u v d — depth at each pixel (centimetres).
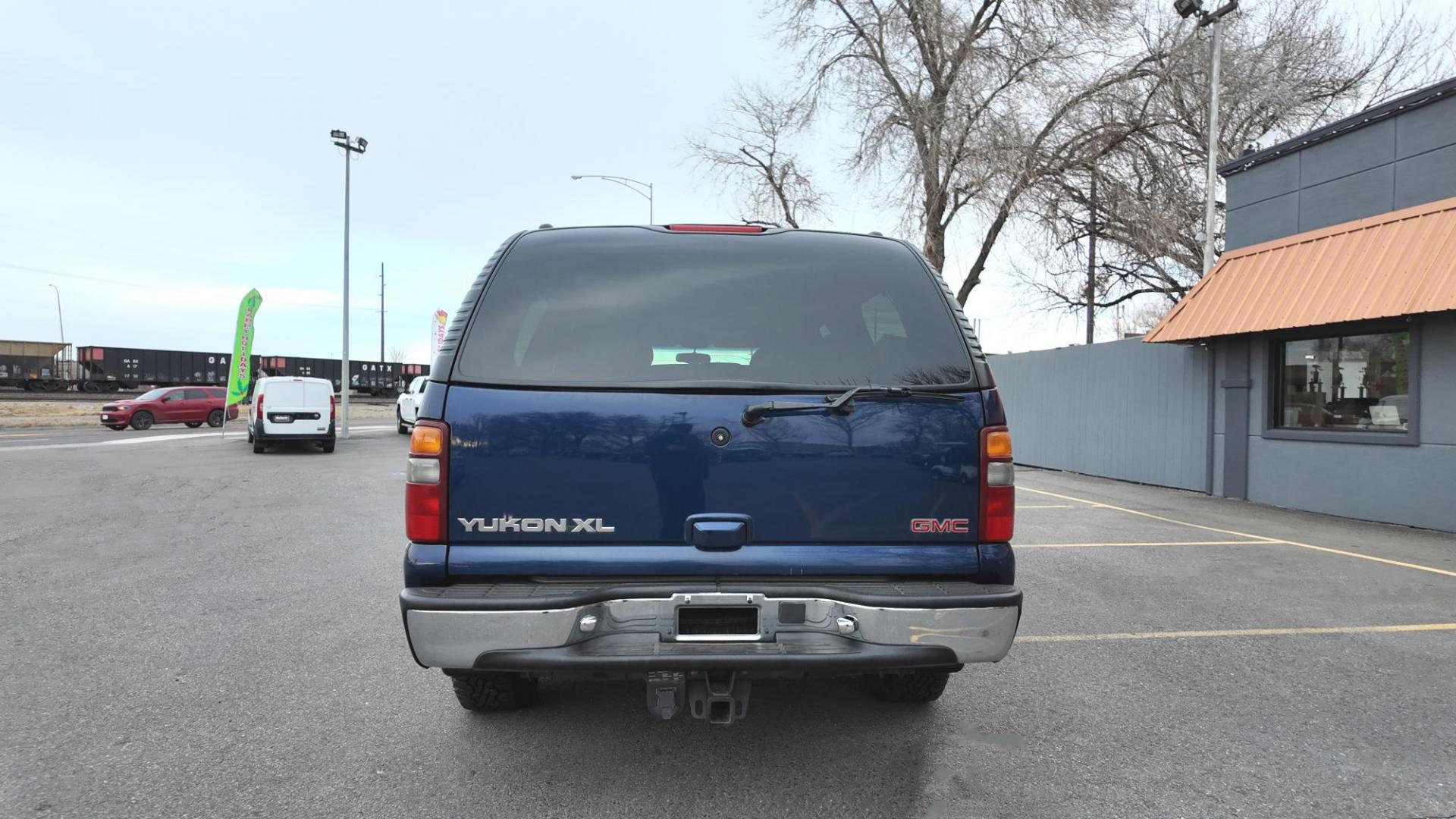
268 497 1167
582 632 271
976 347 305
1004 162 2320
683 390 288
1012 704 396
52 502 1107
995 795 307
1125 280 2605
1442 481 880
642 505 285
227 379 5062
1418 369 902
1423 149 905
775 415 289
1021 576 672
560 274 308
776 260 315
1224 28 2136
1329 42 2166
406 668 446
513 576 284
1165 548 795
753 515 287
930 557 290
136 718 377
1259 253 1120
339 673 439
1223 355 1182
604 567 282
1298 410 1073
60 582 646
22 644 488
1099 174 2359
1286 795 308
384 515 1009
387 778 319
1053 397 1622
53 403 4147
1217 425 1196
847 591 279
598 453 284
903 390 293
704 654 270
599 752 341
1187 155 2292
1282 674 439
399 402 2759
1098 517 989
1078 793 308
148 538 843
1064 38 2395
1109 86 2375
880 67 2619
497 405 285
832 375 295
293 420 1944
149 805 297
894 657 274
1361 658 466
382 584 643
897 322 312
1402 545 805
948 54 2512
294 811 294
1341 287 945
